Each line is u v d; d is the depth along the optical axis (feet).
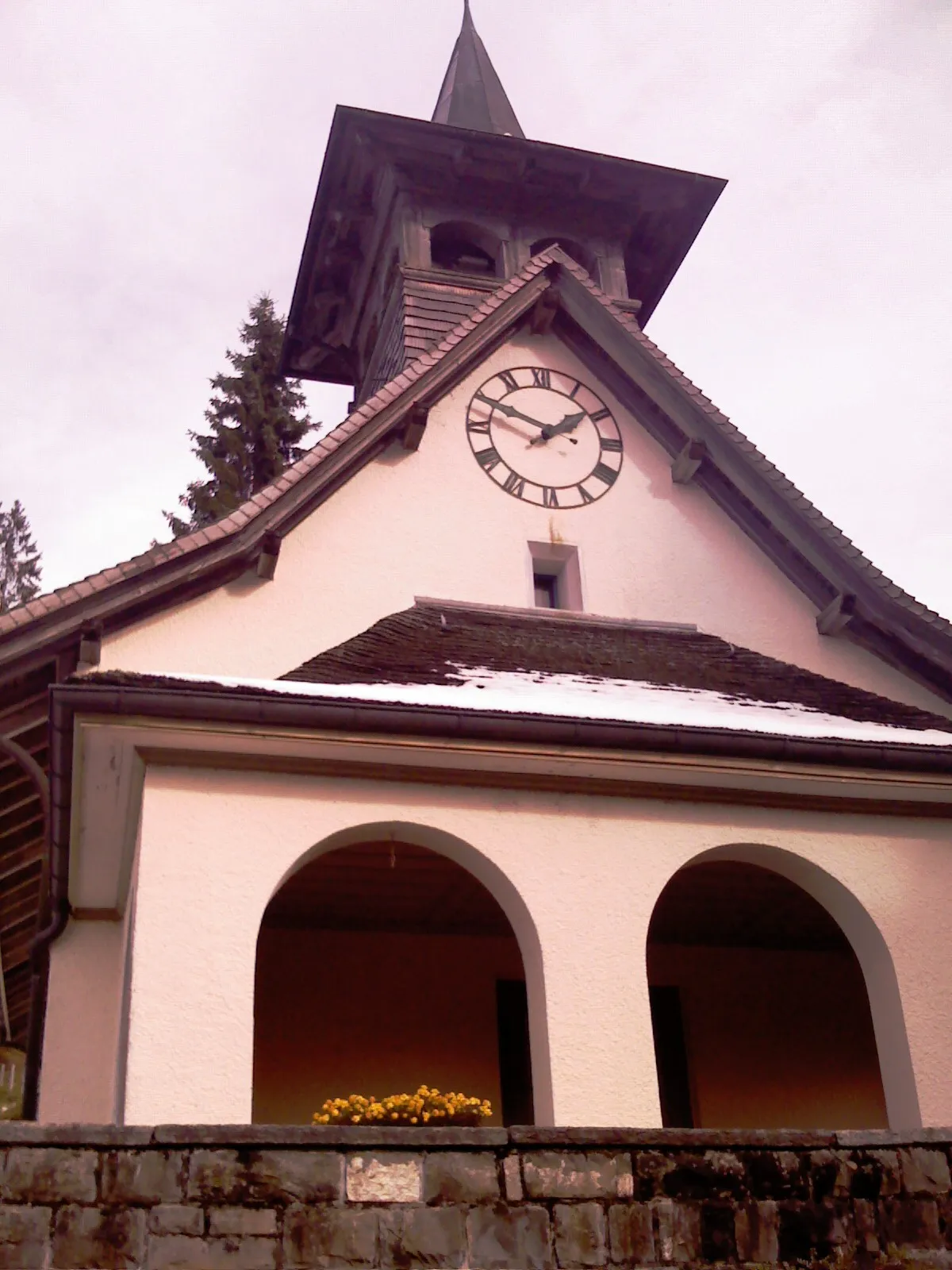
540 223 61.72
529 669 37.19
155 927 27.66
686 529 47.73
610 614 45.24
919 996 31.53
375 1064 39.78
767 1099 42.98
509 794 31.14
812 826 32.86
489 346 49.01
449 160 59.72
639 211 62.80
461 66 79.92
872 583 45.19
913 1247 23.45
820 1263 22.86
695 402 48.62
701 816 32.22
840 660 45.93
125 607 39.34
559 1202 22.52
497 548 45.42
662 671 39.63
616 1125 28.30
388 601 43.11
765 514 47.47
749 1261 22.75
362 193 61.82
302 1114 38.63
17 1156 21.20
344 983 40.65
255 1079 38.70
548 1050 28.73
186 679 29.45
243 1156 21.81
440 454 46.65
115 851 33.99
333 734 29.37
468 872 34.60
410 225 58.44
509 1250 22.00
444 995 41.24
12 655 37.76
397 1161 22.25
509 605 44.47
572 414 49.16
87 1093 35.99
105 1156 21.47
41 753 39.65
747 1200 23.18
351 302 66.08
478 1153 22.57
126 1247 20.92
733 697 37.37
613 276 61.31
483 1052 40.81
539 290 50.16
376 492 44.96
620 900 30.60
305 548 42.98
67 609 38.47
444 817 30.42
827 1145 23.93
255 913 28.30
